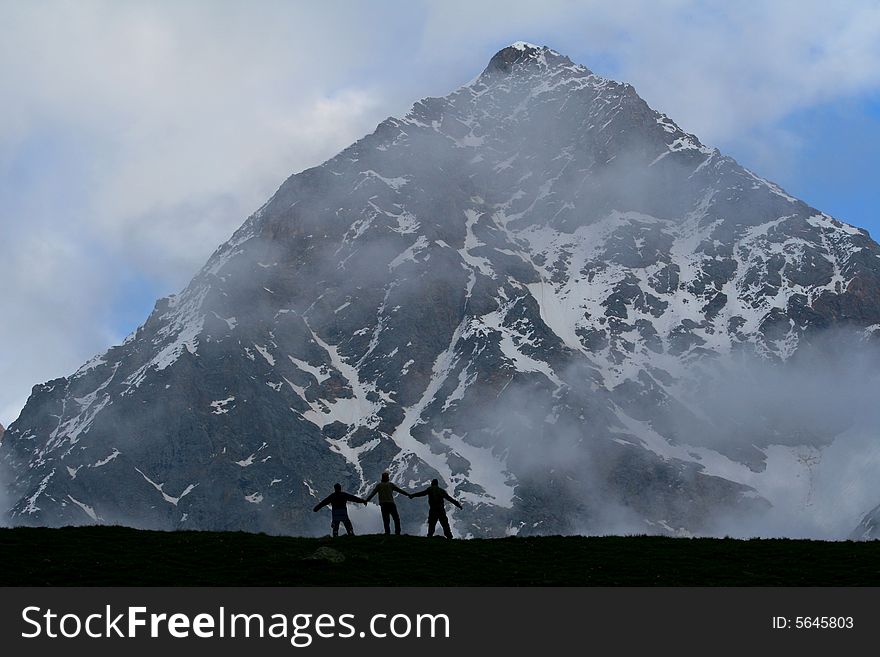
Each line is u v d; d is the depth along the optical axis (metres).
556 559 99.56
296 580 90.75
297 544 103.06
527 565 97.12
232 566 94.06
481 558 99.06
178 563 94.50
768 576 93.88
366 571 93.25
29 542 99.00
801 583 91.81
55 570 90.38
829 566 97.00
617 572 95.31
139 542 101.81
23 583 87.38
